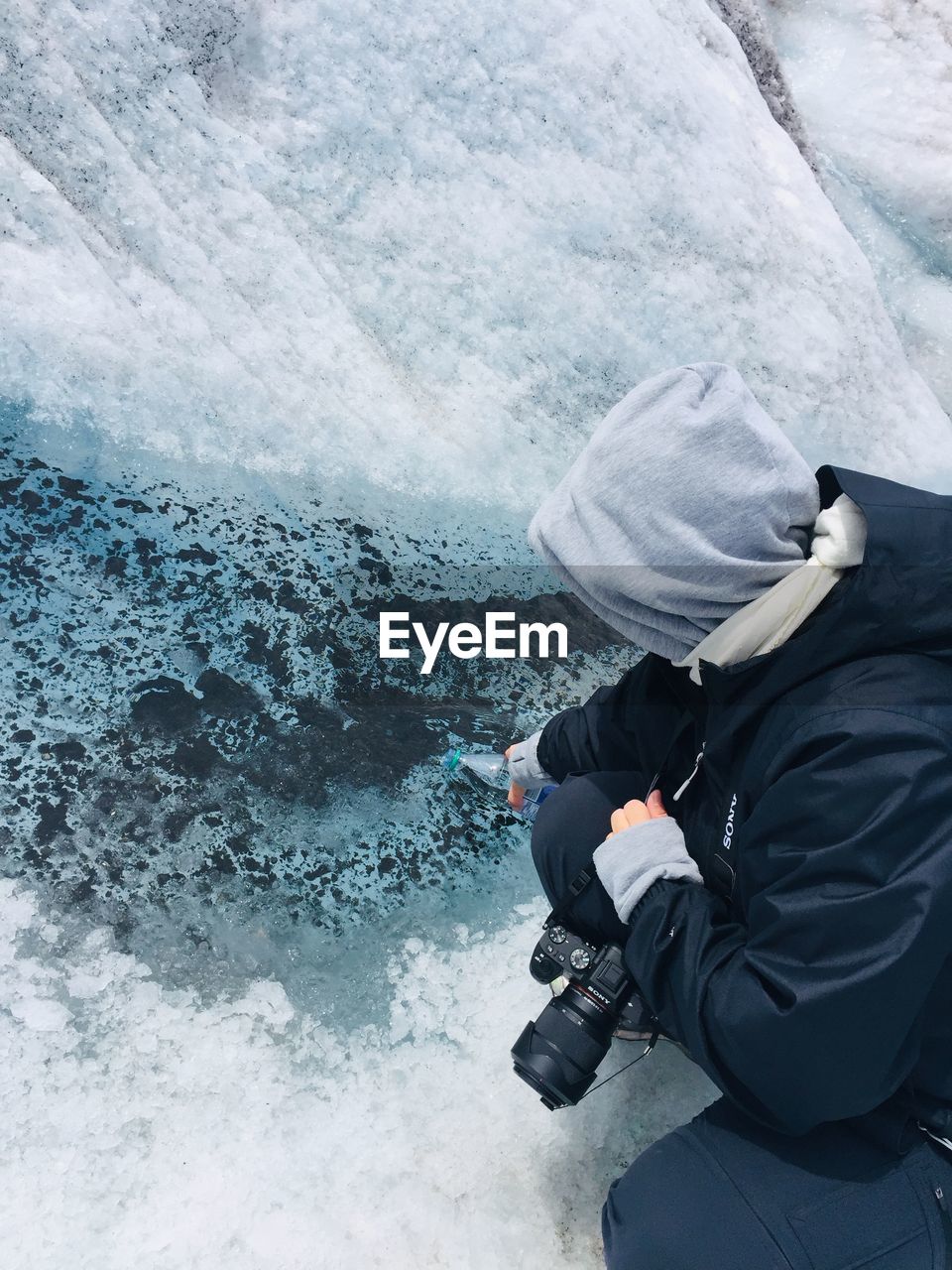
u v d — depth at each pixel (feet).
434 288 9.16
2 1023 5.54
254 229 8.78
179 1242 5.05
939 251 12.75
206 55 8.82
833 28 13.67
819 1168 4.24
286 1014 5.93
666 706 5.40
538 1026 5.10
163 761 6.72
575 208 9.61
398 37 9.24
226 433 8.17
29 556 7.27
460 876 6.79
